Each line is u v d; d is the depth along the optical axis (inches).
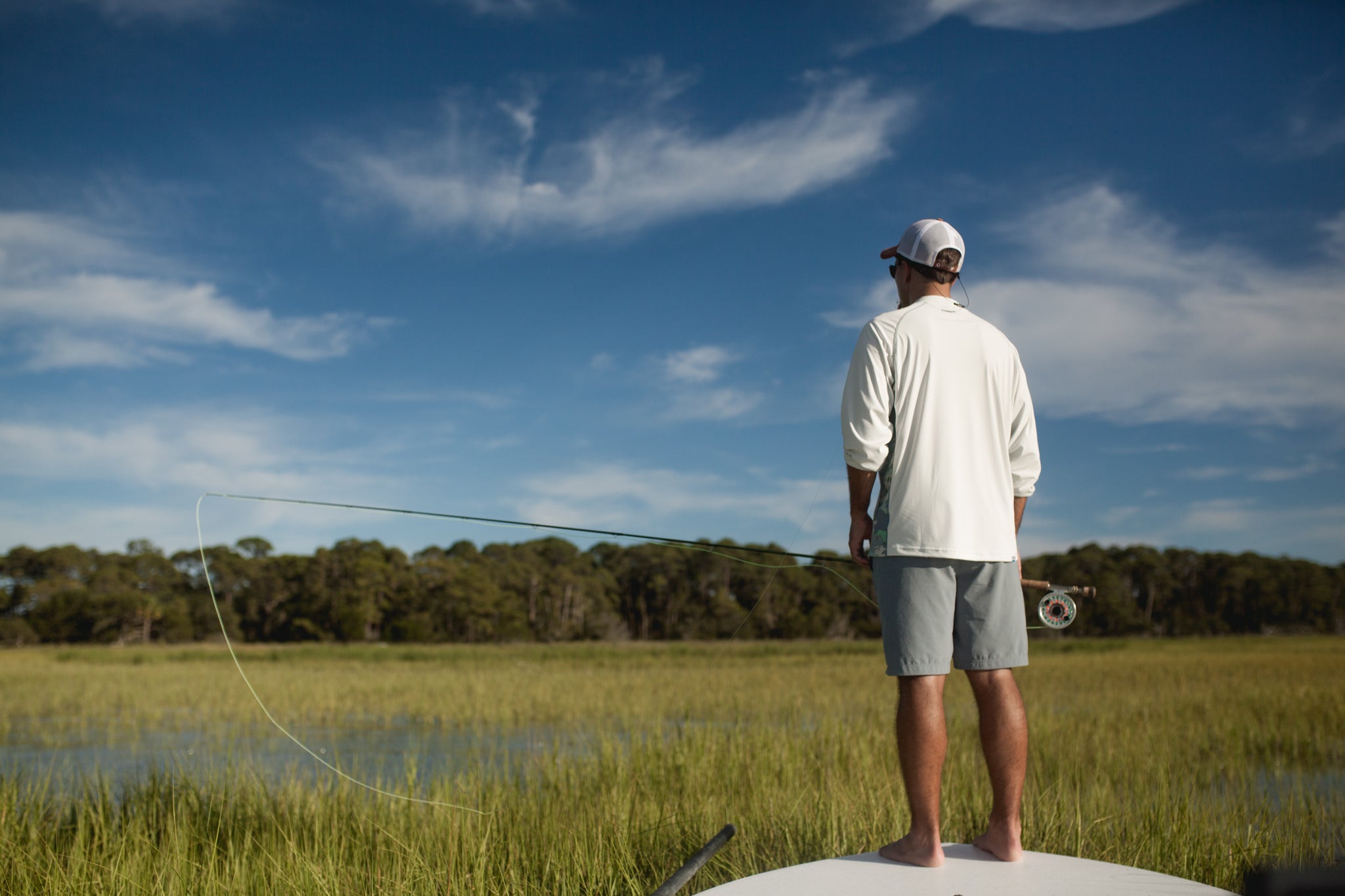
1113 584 3550.7
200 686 831.7
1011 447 97.6
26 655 1589.6
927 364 90.5
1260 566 3897.6
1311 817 193.3
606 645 1702.8
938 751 84.9
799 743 298.5
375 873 162.2
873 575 91.3
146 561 2738.7
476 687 762.2
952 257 97.0
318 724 546.9
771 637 1827.0
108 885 161.2
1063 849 167.8
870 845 172.2
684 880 87.2
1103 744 349.7
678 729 325.4
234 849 179.5
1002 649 88.3
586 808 205.9
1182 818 181.8
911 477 88.6
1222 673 918.4
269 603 2239.2
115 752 419.2
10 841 183.8
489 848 174.4
